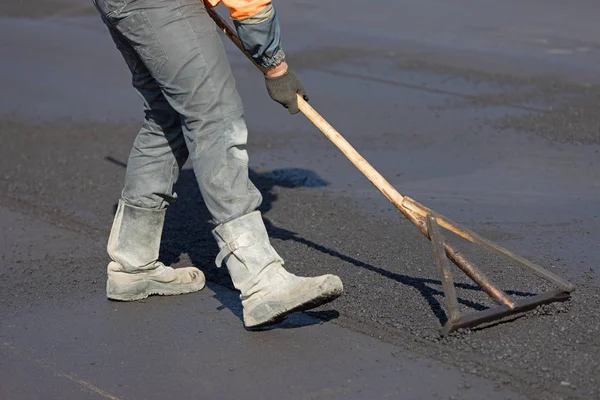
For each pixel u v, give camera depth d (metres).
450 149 8.48
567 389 4.34
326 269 5.93
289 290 4.78
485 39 12.28
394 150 8.49
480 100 9.90
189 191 7.70
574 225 6.61
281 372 4.68
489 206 7.05
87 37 13.35
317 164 8.19
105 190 7.86
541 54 11.51
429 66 11.20
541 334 4.85
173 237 6.69
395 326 5.07
